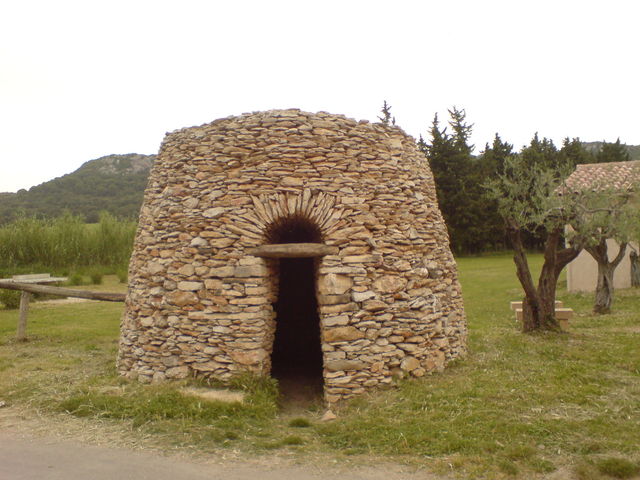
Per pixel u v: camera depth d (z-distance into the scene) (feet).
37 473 15.07
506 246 150.41
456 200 133.69
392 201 24.84
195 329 23.50
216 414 19.70
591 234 40.24
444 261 27.37
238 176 23.98
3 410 21.07
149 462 15.88
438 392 21.80
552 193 38.60
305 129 24.27
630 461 15.17
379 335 23.22
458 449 16.48
